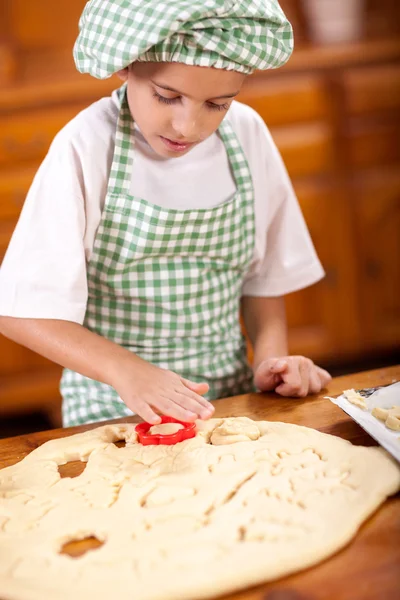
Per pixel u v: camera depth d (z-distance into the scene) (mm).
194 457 826
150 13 846
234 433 881
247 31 864
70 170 1018
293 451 828
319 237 2533
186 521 705
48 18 2467
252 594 622
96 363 948
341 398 917
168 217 1032
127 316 1100
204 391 946
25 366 2443
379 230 2574
